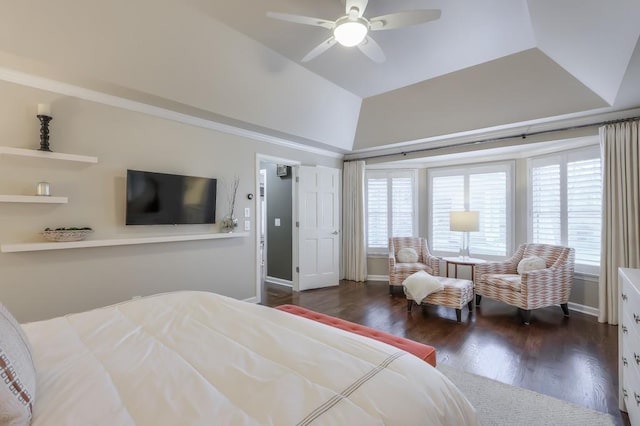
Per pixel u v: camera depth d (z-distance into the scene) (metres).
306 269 5.10
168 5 2.33
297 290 5.05
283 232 5.51
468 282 3.86
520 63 3.17
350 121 4.71
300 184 5.07
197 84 3.04
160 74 2.79
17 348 0.89
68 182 2.73
